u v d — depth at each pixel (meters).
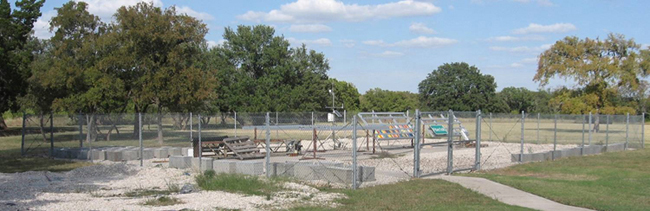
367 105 99.81
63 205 9.85
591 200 11.50
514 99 104.94
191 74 30.84
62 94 35.47
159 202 10.35
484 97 94.56
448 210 10.16
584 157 21.94
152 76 31.03
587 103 49.94
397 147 26.52
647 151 25.28
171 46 31.45
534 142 31.66
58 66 32.97
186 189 12.16
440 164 18.66
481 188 12.95
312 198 11.21
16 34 24.03
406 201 11.13
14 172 16.94
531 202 11.27
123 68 32.38
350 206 10.45
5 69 23.28
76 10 35.28
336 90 89.50
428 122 26.97
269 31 72.12
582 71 49.06
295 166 14.47
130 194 11.80
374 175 14.41
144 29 30.20
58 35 35.03
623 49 50.03
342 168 13.74
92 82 32.97
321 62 81.00
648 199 11.75
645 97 56.31
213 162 15.91
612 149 25.64
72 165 18.98
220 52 71.06
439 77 97.06
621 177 15.76
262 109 63.44
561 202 11.31
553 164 19.16
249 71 72.38
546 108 101.88
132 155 21.00
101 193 11.91
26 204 9.98
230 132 38.06
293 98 64.81
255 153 20.91
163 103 32.91
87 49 33.47
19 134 46.06
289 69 68.44
